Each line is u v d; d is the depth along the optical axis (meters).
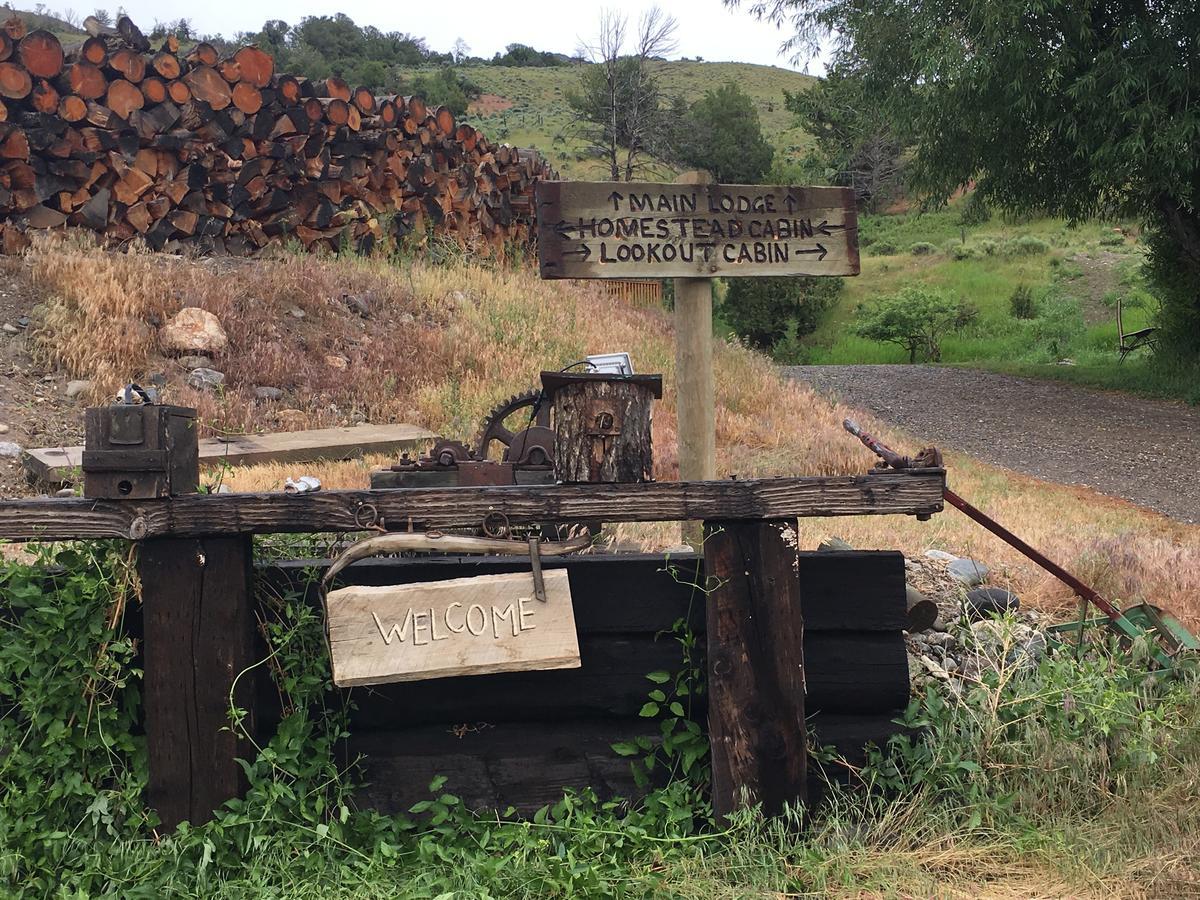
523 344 12.41
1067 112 15.61
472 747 3.52
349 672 3.23
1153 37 14.53
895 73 17.56
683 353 5.59
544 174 20.78
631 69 37.94
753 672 3.40
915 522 7.69
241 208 13.71
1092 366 21.58
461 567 3.51
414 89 81.88
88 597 3.33
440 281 14.20
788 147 77.12
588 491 3.32
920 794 3.58
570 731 3.57
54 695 3.27
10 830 3.19
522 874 3.15
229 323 10.95
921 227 53.53
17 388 9.18
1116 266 40.00
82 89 12.00
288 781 3.35
